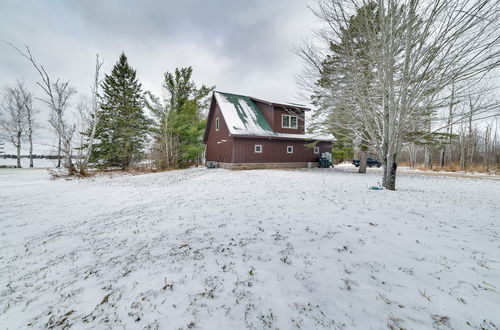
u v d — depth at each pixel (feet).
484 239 11.27
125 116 78.33
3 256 11.87
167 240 12.59
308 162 68.49
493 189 28.37
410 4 18.71
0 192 30.50
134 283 8.40
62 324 6.50
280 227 13.61
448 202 19.75
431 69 20.15
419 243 10.86
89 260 10.85
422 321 5.92
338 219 14.76
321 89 27.76
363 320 6.04
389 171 26.96
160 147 70.64
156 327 6.08
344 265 8.93
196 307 6.79
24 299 8.00
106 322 6.42
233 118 57.88
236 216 16.29
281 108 62.90
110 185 36.68
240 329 5.86
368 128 27.86
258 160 59.62
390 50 21.08
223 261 9.64
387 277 8.04
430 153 86.43
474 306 6.40
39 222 17.46
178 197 24.35
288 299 7.00
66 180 45.06
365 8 20.42
